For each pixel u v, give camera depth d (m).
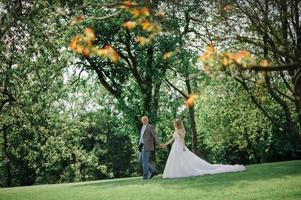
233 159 66.31
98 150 78.12
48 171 58.69
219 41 14.81
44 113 31.61
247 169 18.98
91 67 30.39
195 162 18.83
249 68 5.29
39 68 26.56
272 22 11.41
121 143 82.44
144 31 26.67
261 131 55.19
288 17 11.23
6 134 39.03
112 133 80.69
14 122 32.72
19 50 24.69
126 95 30.56
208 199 11.81
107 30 27.31
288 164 20.48
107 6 6.26
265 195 11.73
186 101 5.98
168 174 18.78
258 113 37.91
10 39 24.31
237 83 29.53
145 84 29.69
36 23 23.58
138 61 29.34
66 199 13.70
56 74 28.56
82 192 15.41
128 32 27.73
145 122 19.61
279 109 37.72
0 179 58.69
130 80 31.28
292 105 27.47
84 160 37.09
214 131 59.28
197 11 12.66
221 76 5.44
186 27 25.89
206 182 15.38
